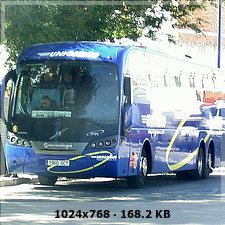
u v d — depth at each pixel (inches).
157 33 2497.5
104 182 2101.4
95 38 2288.4
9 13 2023.9
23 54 1774.1
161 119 1956.2
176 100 2073.1
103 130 1702.8
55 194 1668.3
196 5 2432.3
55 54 1752.0
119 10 2336.4
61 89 1729.8
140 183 1849.2
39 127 1722.4
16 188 1818.4
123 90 1718.8
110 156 1695.4
